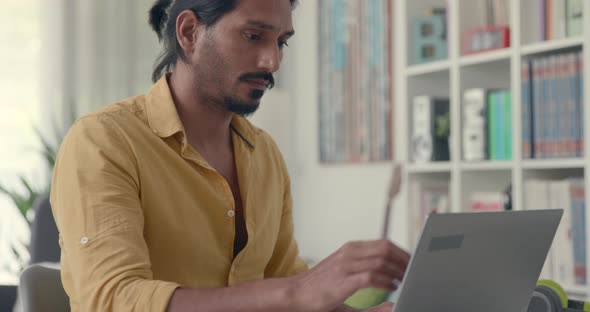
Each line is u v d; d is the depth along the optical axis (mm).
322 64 4688
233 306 1079
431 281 974
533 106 2879
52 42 4906
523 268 1122
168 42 1528
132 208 1298
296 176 5031
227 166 1564
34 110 4969
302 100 4980
